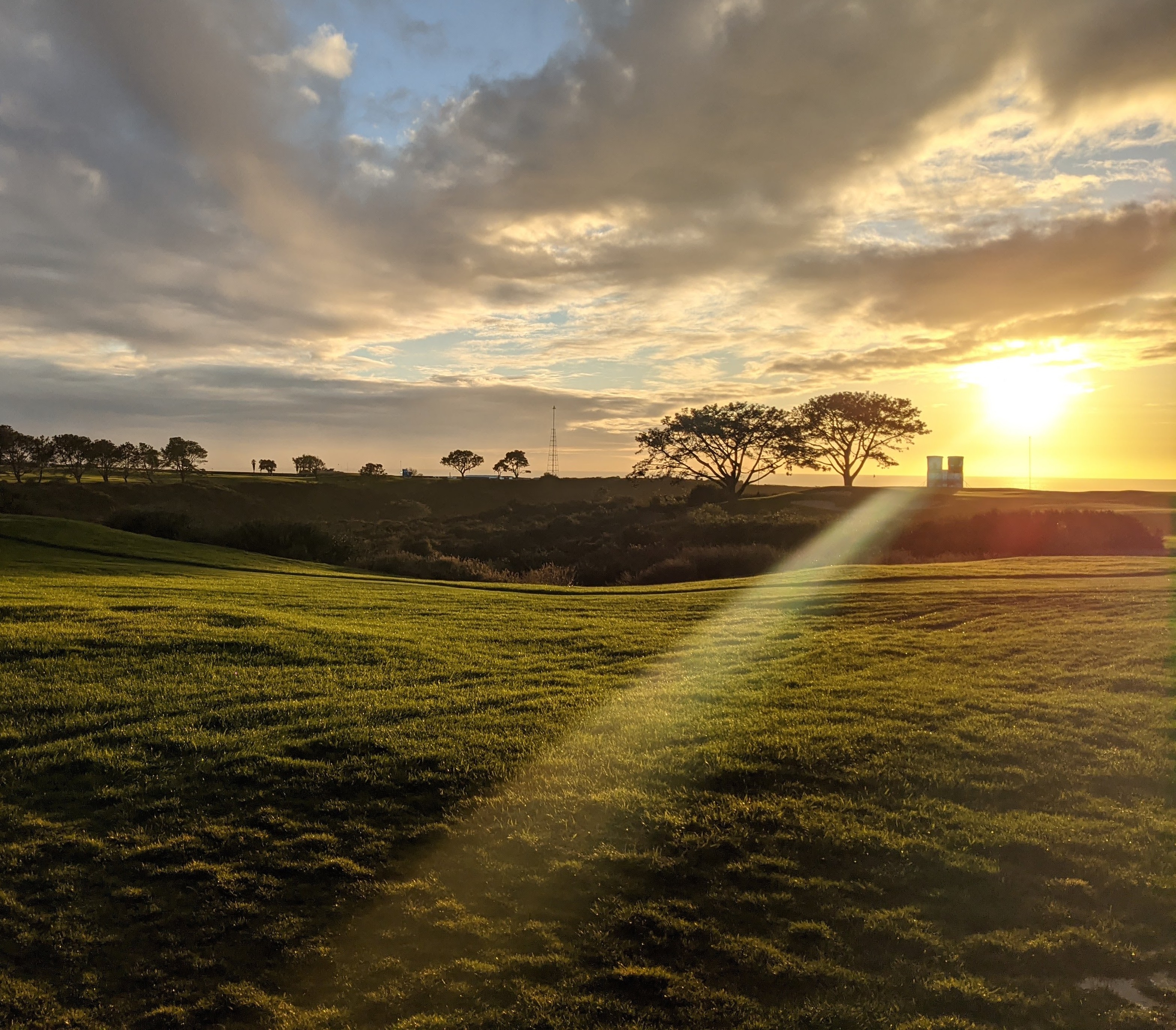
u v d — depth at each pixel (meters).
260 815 6.42
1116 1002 4.24
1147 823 6.07
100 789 6.90
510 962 4.63
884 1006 4.23
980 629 13.38
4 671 10.26
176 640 12.01
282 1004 4.34
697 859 5.72
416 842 6.05
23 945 4.81
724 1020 4.16
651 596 20.14
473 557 47.25
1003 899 5.17
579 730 8.39
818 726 8.30
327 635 12.97
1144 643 11.53
